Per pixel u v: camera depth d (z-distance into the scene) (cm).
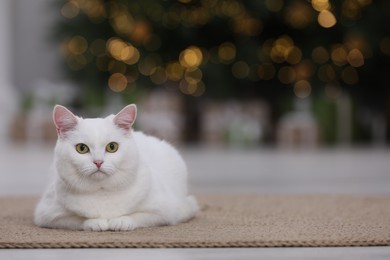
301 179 574
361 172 636
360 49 998
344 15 971
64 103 1102
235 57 1002
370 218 321
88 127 274
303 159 801
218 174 620
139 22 986
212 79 998
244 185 527
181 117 1097
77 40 1013
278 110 1099
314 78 1021
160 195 290
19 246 243
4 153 884
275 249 242
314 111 1072
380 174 618
